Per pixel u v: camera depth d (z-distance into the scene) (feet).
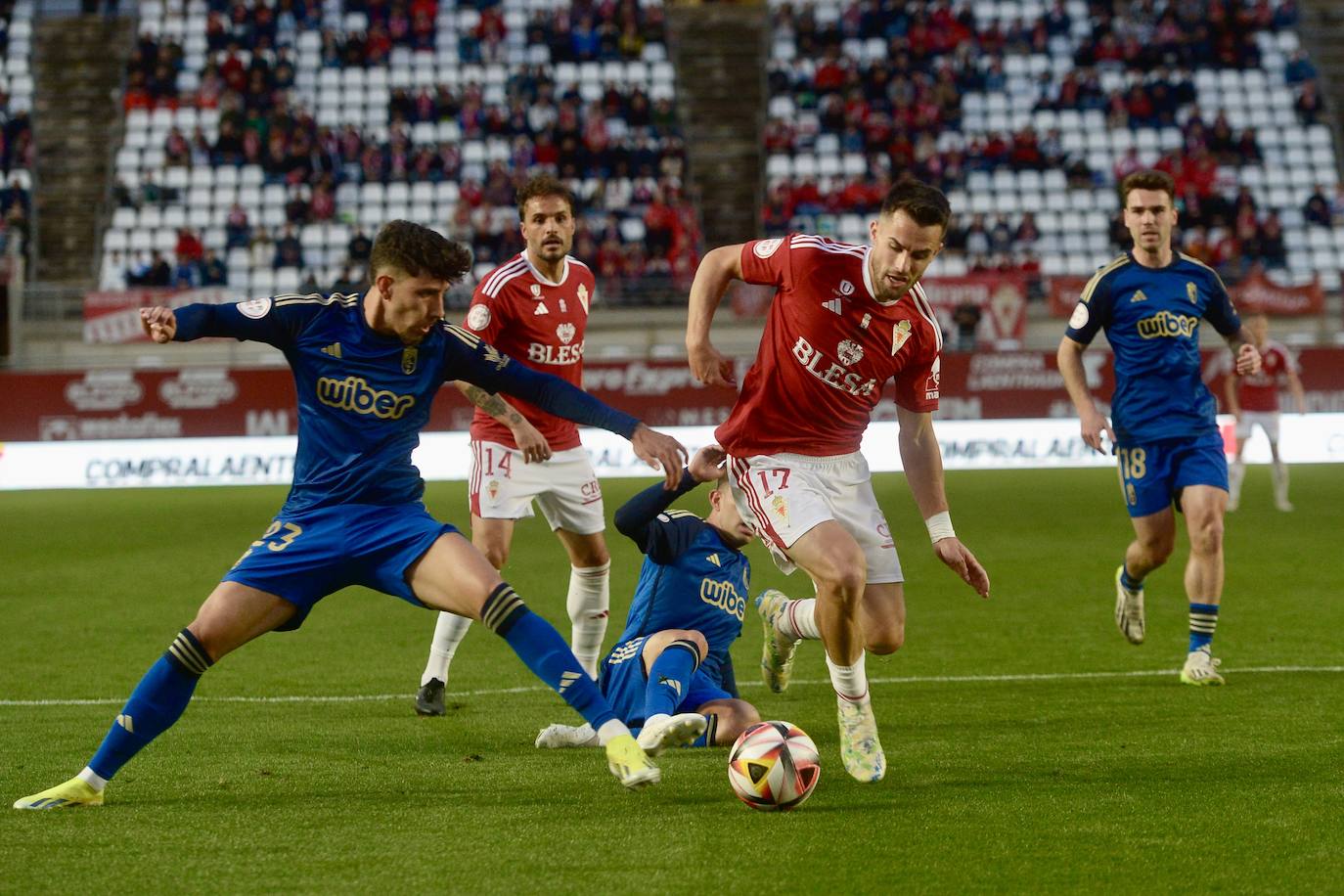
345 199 304.91
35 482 231.09
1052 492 202.49
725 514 69.67
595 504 85.56
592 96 338.13
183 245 283.18
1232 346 89.51
